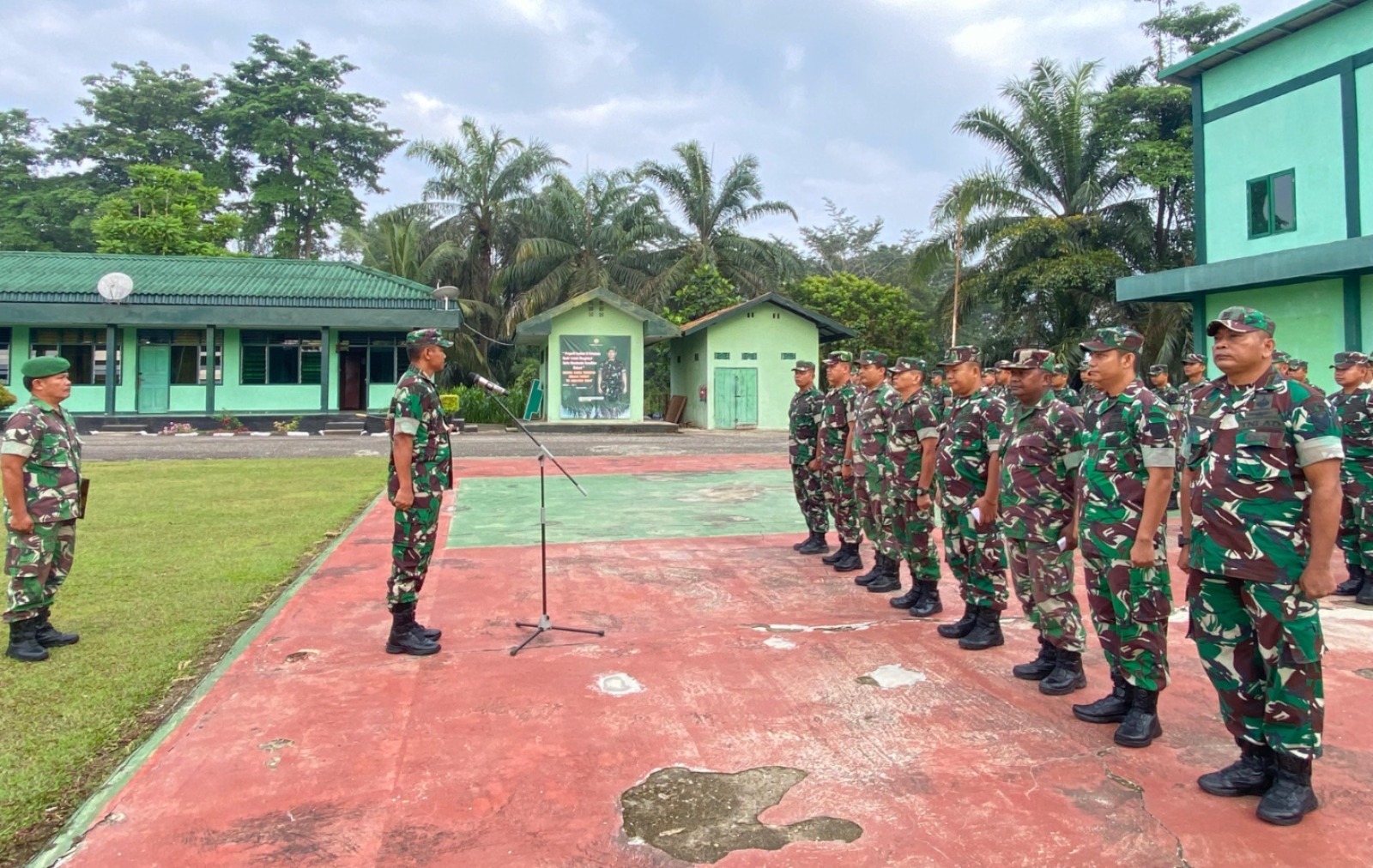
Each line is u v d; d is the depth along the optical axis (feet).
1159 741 11.23
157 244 98.68
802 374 23.47
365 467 45.55
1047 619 12.85
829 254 154.30
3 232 115.34
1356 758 10.62
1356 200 41.55
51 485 14.46
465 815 9.34
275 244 124.36
